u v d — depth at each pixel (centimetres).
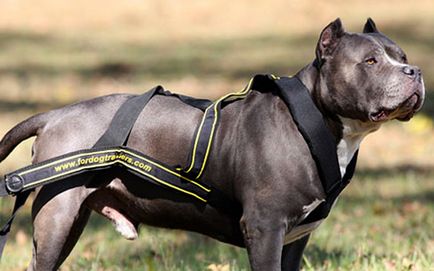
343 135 895
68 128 941
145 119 936
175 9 4444
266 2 4394
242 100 930
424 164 1939
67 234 928
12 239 1372
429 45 3450
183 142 920
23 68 3375
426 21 3859
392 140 2205
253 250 877
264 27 4103
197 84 3012
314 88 900
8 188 918
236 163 895
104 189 946
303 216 889
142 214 951
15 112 2533
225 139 908
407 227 1409
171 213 938
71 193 927
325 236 1328
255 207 877
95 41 3934
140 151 928
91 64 3434
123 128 928
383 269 1112
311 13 4222
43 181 916
